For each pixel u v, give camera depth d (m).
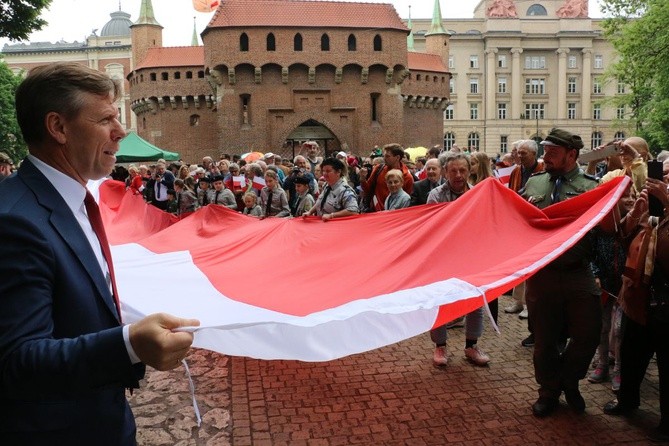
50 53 81.75
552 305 4.72
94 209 1.97
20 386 1.49
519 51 81.44
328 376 5.76
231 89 43.88
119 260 6.14
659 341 4.32
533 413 4.84
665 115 29.80
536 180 5.25
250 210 10.23
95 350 1.50
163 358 1.53
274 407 5.04
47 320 1.58
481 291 3.38
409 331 3.10
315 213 7.60
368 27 44.59
